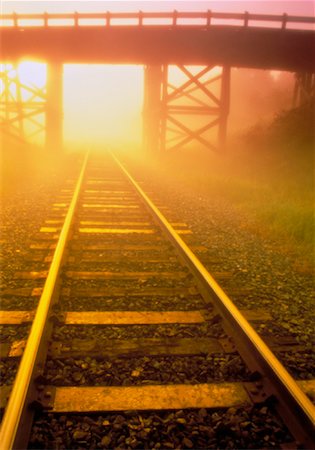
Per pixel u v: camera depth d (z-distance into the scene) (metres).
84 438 2.17
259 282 4.71
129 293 4.10
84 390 2.53
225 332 3.30
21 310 3.67
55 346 3.02
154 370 2.81
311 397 2.58
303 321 3.71
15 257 5.17
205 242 6.39
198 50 19.47
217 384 2.64
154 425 2.29
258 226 7.44
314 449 2.06
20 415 2.14
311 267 5.32
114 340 3.18
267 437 2.21
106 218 7.42
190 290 4.20
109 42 19.50
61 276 4.40
